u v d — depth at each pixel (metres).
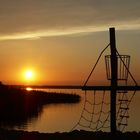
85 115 65.56
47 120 79.25
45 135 14.23
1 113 78.50
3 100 83.94
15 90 92.25
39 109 102.25
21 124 69.88
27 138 13.55
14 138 13.48
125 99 15.05
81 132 14.98
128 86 14.46
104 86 15.01
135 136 14.35
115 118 14.62
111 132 14.49
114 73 14.45
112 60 14.41
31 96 111.12
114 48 14.38
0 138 13.23
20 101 91.38
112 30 14.34
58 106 128.25
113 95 14.68
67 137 13.98
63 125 69.50
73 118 84.69
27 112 89.50
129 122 63.12
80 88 15.77
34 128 64.25
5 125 66.81
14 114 80.94
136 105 125.31
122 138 14.01
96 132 15.07
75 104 147.75
